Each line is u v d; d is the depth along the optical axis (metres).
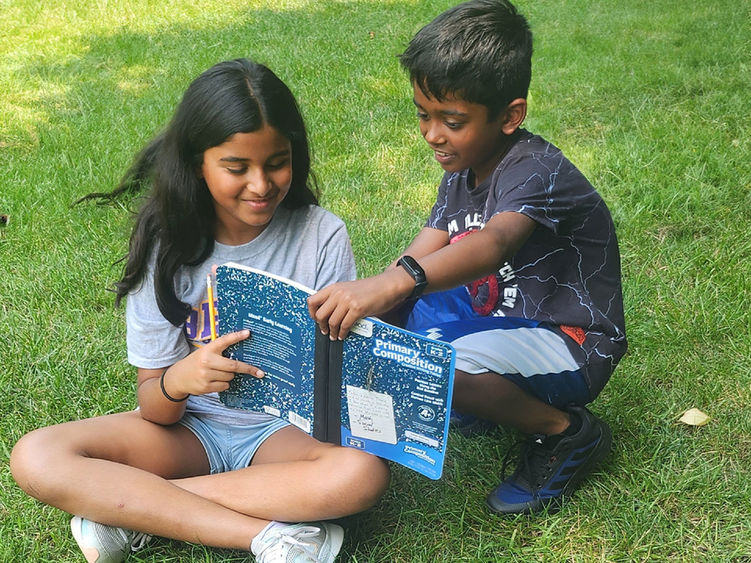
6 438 2.54
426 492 2.33
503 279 2.29
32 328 3.05
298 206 2.19
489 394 2.16
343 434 2.00
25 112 5.00
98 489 1.98
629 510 2.21
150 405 2.11
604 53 5.69
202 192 2.04
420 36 2.09
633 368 2.76
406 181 4.06
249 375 2.06
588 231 2.21
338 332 1.85
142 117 4.81
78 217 3.78
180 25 6.71
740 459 2.40
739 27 6.03
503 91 2.05
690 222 3.59
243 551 2.13
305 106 4.87
